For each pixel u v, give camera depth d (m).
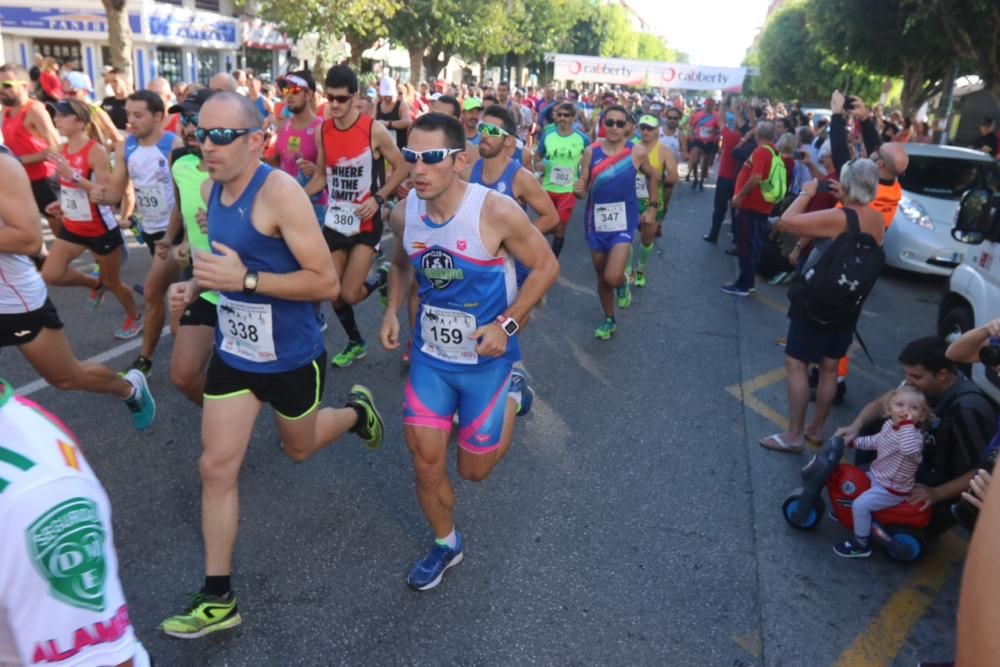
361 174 5.03
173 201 5.36
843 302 4.26
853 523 3.66
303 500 3.82
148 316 4.88
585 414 5.09
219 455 2.79
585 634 3.01
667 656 2.92
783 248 8.98
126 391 4.07
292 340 2.89
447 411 3.03
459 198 2.80
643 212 8.23
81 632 1.17
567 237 11.36
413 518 3.73
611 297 6.52
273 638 2.86
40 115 6.91
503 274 2.94
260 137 2.63
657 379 5.82
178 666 2.69
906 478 3.48
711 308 7.89
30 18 24.62
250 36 29.69
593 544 3.62
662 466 4.44
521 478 4.18
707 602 3.26
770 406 5.44
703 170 17.42
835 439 3.80
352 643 2.86
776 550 3.68
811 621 3.19
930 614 3.29
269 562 3.31
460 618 3.04
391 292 3.39
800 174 10.80
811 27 22.77
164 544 3.39
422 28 28.16
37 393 4.81
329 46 21.98
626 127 5.98
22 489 1.11
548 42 44.88
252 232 2.67
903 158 5.78
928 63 20.70
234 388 2.87
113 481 3.87
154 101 5.15
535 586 3.28
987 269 5.32
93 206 5.35
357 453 4.32
